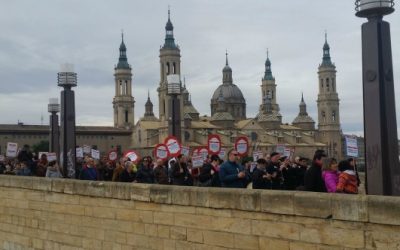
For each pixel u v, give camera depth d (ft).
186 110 572.10
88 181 60.64
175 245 49.06
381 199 33.01
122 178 68.90
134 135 546.26
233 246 43.24
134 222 53.98
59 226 65.57
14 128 500.33
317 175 45.27
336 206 35.47
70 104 87.56
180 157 68.95
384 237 32.91
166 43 506.89
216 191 44.65
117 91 624.18
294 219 38.40
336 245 35.63
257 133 549.95
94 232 59.62
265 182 52.90
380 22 45.80
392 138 45.34
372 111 45.62
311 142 604.90
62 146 87.30
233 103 638.53
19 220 73.51
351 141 60.39
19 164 86.43
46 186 67.87
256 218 41.29
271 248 40.11
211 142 81.05
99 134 542.57
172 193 49.14
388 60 45.85
